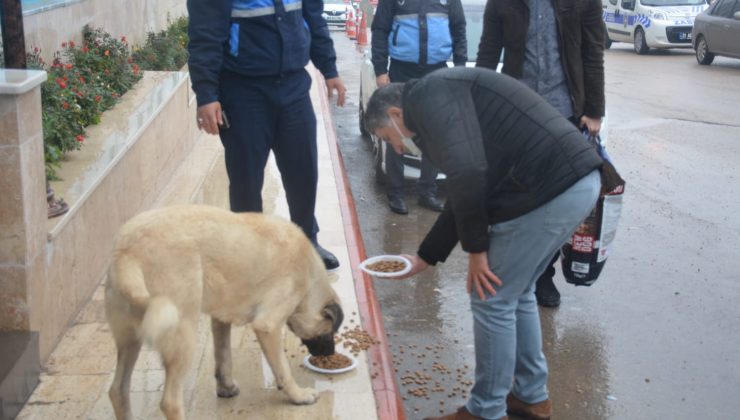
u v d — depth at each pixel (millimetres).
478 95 3828
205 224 3740
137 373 4465
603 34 5605
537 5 5566
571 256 5766
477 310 4051
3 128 4016
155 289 3541
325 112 12078
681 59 21188
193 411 4148
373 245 7465
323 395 4367
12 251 4145
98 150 6199
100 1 9430
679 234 7828
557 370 5230
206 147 9883
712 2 20203
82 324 4930
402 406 4477
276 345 4090
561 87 5641
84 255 5168
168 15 13516
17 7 5070
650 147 11359
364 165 10383
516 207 3822
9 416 3871
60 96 6410
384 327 5801
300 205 5805
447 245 4254
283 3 5266
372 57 8086
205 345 4871
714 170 10188
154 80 9180
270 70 5301
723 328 5867
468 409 4199
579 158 3779
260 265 3912
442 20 7910
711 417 4707
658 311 6137
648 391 4992
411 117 3842
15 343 4148
